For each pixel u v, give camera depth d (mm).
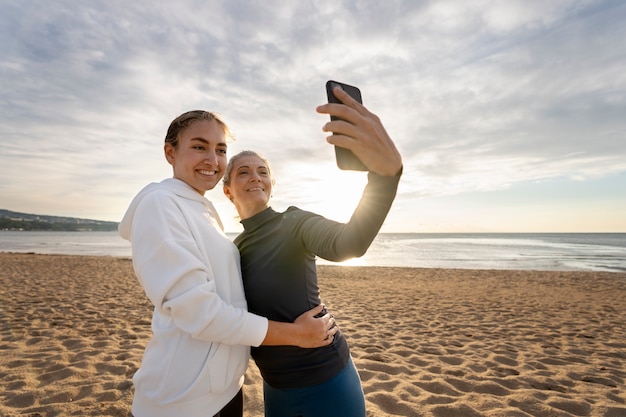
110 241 59281
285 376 1343
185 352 1152
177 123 1372
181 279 1084
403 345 4777
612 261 26297
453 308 7703
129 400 2873
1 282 10062
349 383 1371
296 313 1352
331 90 872
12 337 4324
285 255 1360
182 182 1330
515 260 27812
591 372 3791
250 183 1608
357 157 850
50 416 2578
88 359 3814
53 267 15094
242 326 1111
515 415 2752
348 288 10953
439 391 3256
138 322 5660
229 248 1338
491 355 4348
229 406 1332
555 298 9180
